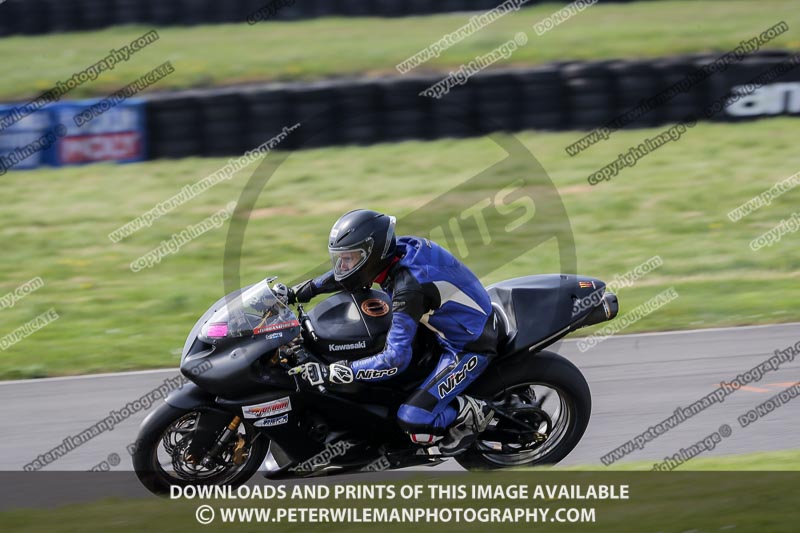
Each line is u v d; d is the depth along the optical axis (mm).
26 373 26359
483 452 19406
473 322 18203
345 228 17453
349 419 18469
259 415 17719
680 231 39875
